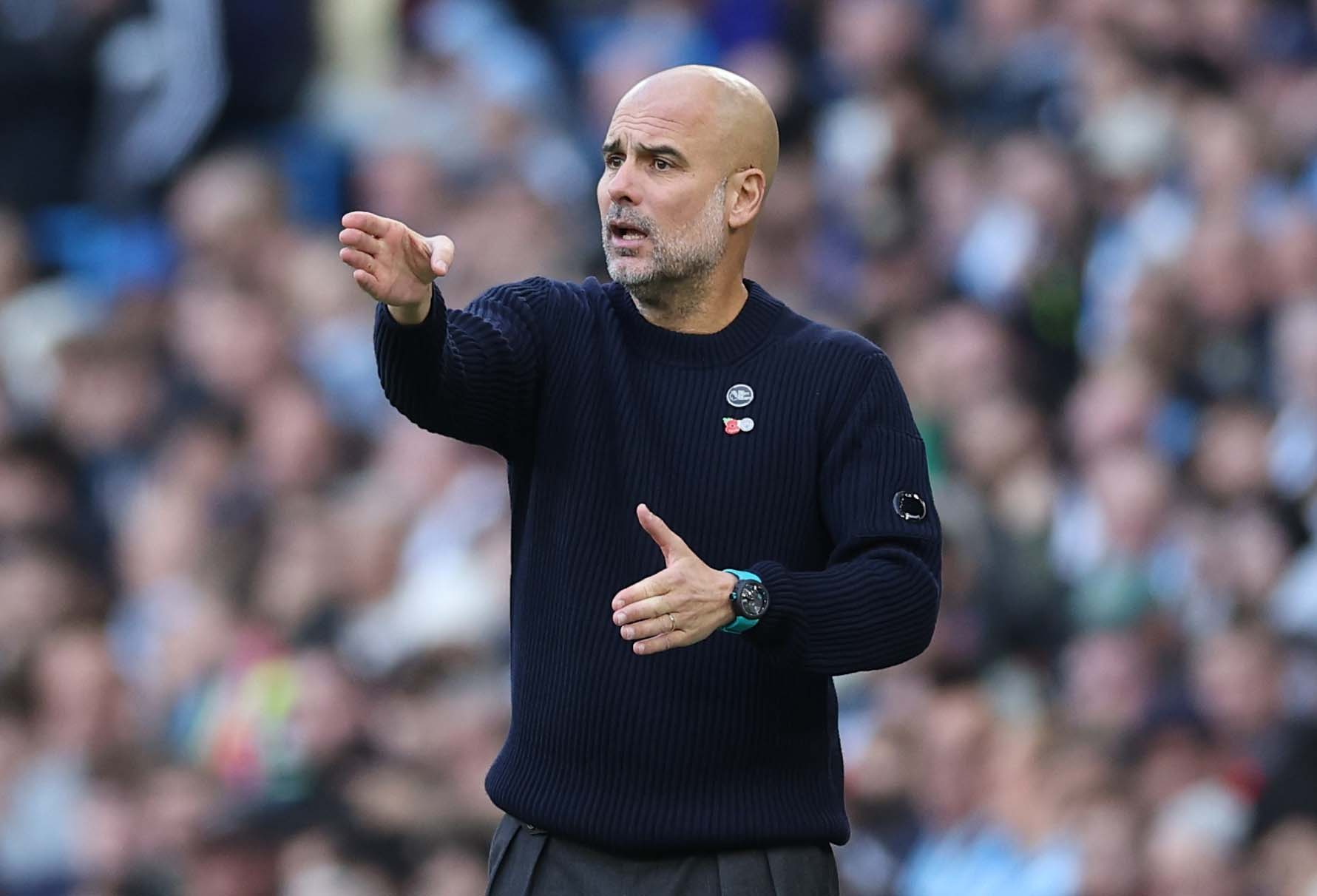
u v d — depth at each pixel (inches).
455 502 1284.4
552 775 511.5
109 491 1504.7
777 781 512.1
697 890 507.5
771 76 1608.0
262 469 1407.5
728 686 506.6
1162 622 1130.0
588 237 1627.7
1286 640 1107.3
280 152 1813.5
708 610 469.7
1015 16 1600.6
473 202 1642.5
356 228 477.7
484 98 1716.3
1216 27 1524.4
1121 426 1266.0
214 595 1286.9
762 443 516.1
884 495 508.7
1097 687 1099.9
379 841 1063.0
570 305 532.4
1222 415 1246.9
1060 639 1169.4
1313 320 1249.4
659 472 515.5
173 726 1229.1
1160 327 1307.8
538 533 521.7
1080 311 1406.3
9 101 1875.0
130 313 1604.3
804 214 1542.8
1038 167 1448.1
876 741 1045.2
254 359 1491.1
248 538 1325.0
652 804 505.4
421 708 1130.0
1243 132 1428.4
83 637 1270.9
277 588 1242.6
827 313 1441.9
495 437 523.8
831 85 1622.8
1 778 1235.2
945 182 1498.5
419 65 1811.0
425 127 1712.6
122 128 1863.9
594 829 505.4
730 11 1721.2
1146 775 1048.8
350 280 1611.7
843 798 534.9
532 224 1585.9
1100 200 1455.5
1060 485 1253.7
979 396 1301.7
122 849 1184.2
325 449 1407.5
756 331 526.9
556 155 1691.7
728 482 514.3
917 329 1407.5
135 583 1381.6
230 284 1611.7
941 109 1572.3
